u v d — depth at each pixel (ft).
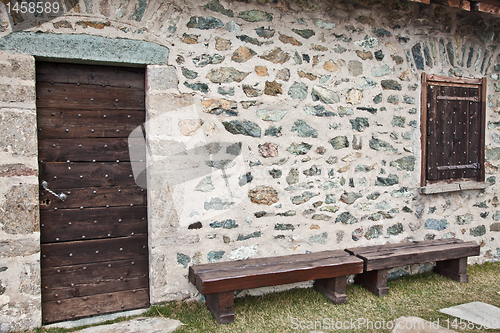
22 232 7.16
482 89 11.80
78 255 7.99
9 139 7.00
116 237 8.30
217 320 7.77
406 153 10.72
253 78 8.89
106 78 8.08
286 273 8.14
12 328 7.17
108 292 8.27
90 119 7.98
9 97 6.95
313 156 9.57
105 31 7.57
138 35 7.83
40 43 7.12
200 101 8.43
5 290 7.09
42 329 7.32
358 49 10.02
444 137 11.25
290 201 9.38
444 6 10.87
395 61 10.51
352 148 10.02
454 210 11.57
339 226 9.98
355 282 10.33
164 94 8.10
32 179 7.21
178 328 7.43
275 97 9.12
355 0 9.81
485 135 11.94
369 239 10.39
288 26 9.23
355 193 10.11
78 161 7.93
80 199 7.96
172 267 8.34
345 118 9.90
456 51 11.38
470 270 11.46
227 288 7.57
